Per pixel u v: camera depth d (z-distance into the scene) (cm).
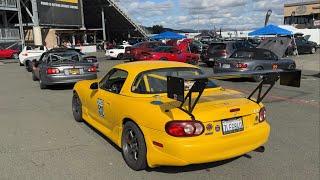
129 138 562
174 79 454
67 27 5625
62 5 5372
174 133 474
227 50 2375
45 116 927
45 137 730
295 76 491
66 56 1528
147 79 580
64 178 524
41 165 576
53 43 5219
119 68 649
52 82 1382
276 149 640
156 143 495
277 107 1020
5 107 1065
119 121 584
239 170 546
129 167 560
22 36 4431
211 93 580
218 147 486
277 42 2211
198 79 450
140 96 560
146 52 2627
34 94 1323
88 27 7319
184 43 3488
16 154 630
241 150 510
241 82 1598
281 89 1373
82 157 608
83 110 797
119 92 604
